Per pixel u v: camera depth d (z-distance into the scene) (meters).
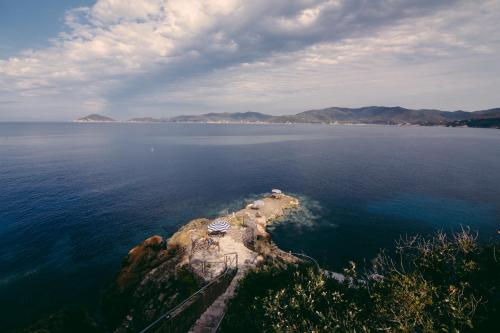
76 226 47.84
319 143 190.12
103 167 98.94
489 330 7.39
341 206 57.94
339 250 40.16
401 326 7.21
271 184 75.81
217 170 95.06
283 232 45.66
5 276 33.59
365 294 10.45
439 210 55.47
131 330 21.78
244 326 11.10
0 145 168.12
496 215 52.59
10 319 27.03
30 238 43.16
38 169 92.88
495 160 112.44
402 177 83.31
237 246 30.53
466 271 9.30
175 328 12.71
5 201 58.94
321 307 10.02
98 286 32.09
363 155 129.75
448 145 172.50
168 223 50.28
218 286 18.52
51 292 30.92
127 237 44.44
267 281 14.16
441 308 8.08
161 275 26.27
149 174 88.19
